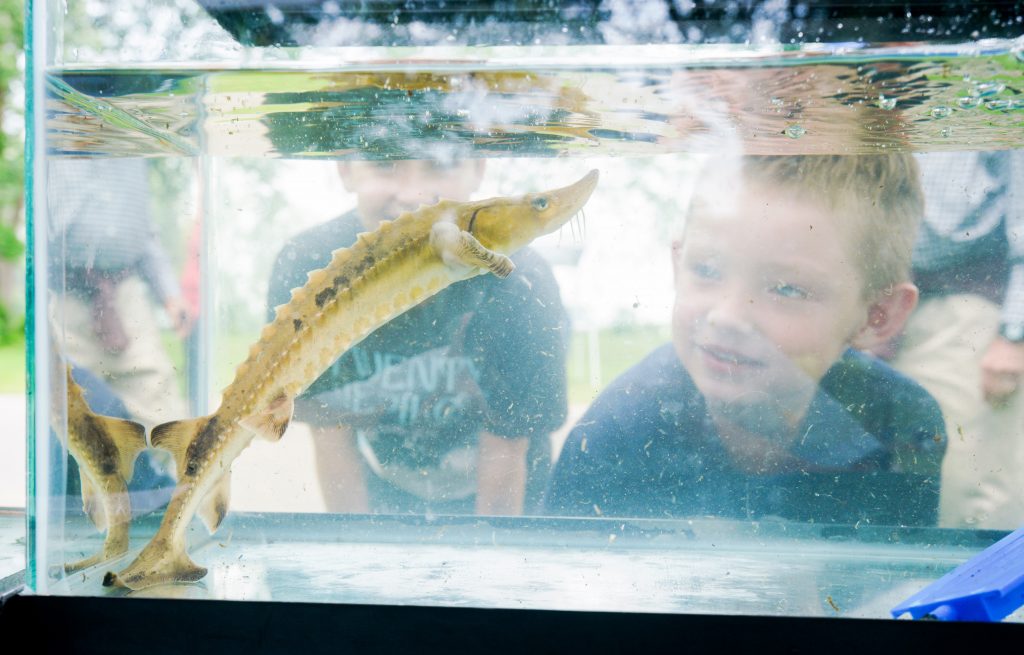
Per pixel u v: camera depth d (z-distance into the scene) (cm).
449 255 129
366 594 92
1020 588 84
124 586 94
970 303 133
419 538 124
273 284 132
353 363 135
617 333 139
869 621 83
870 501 134
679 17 114
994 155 130
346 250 126
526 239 136
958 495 133
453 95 128
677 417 137
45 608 88
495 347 137
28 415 91
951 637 81
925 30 112
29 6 94
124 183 111
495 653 85
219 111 131
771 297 136
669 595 93
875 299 136
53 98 100
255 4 114
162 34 111
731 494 137
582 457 139
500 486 138
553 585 98
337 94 126
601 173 136
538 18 115
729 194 136
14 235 900
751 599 92
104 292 105
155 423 116
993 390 133
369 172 133
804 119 143
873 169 133
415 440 137
